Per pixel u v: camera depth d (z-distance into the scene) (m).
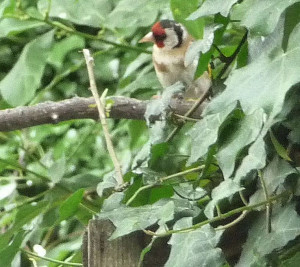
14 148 5.07
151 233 2.34
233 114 2.37
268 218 2.29
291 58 2.12
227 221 2.50
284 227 2.25
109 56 5.43
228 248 2.50
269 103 2.05
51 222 3.66
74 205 2.90
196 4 2.63
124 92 3.96
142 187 2.66
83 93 5.68
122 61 5.29
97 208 3.44
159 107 2.73
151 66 4.16
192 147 2.38
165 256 2.49
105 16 3.98
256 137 2.25
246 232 2.48
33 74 3.86
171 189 2.74
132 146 3.86
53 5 3.99
